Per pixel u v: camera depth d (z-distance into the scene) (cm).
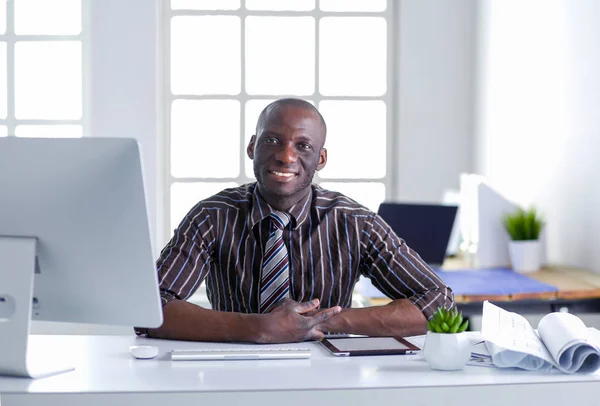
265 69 455
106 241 158
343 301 226
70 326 398
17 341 158
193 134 454
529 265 355
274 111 212
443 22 449
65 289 165
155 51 436
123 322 166
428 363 170
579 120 347
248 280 220
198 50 452
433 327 169
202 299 412
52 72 449
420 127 452
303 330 194
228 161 456
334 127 459
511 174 415
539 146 387
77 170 155
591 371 165
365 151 461
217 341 194
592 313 310
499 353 167
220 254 221
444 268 374
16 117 450
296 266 221
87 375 161
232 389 149
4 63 448
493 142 430
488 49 432
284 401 150
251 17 452
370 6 454
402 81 450
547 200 382
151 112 437
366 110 459
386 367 169
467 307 304
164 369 166
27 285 158
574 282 322
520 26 399
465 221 402
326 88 457
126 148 153
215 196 227
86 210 157
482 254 371
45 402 148
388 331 203
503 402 154
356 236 225
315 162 214
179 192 455
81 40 447
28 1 447
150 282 161
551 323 176
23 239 159
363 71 457
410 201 453
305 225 223
